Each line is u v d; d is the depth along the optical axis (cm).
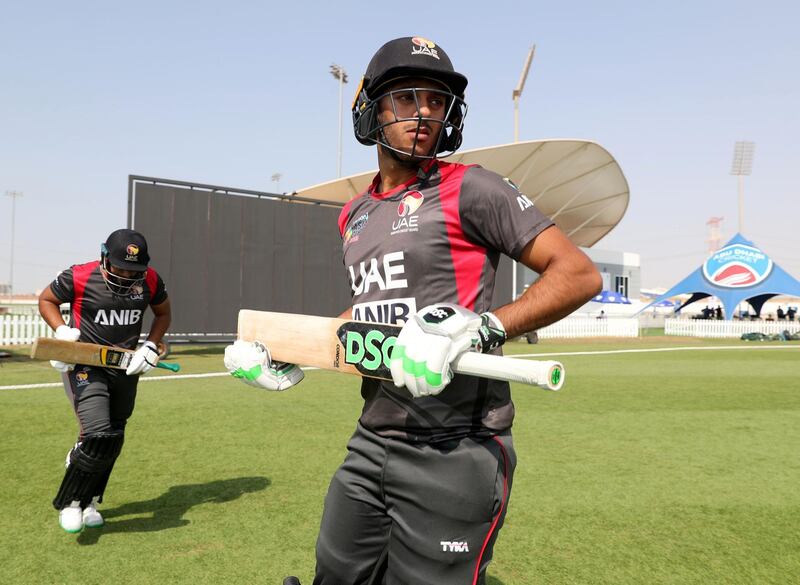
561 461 455
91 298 326
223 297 1248
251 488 376
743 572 267
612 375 1022
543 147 2389
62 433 516
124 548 284
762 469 438
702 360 1330
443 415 138
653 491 383
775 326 2508
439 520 136
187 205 1214
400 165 154
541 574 263
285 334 160
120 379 313
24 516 325
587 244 3528
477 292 140
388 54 147
